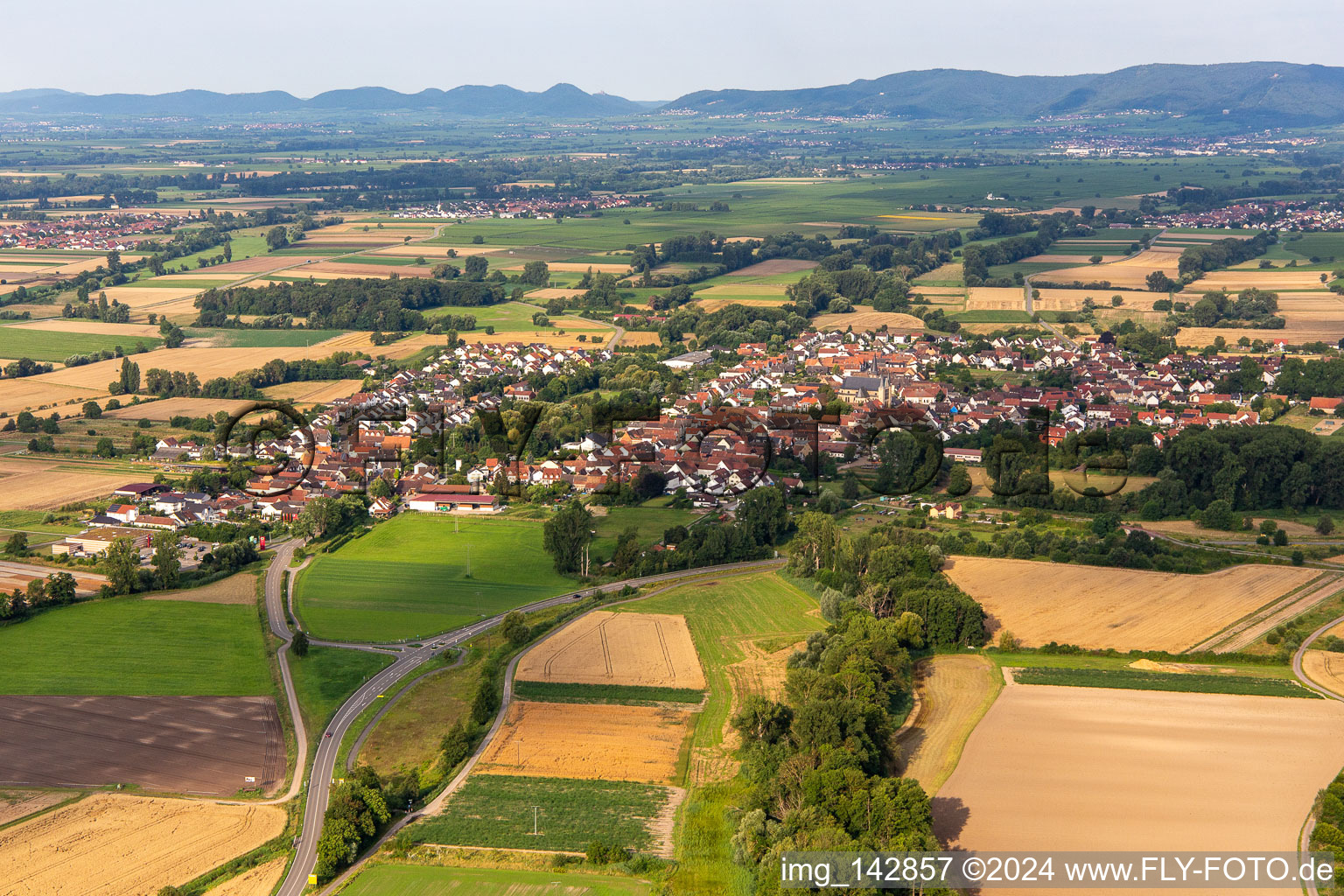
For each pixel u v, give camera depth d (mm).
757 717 152500
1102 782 141000
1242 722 158125
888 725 147625
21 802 144000
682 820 137125
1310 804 135125
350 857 129750
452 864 128625
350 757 156375
